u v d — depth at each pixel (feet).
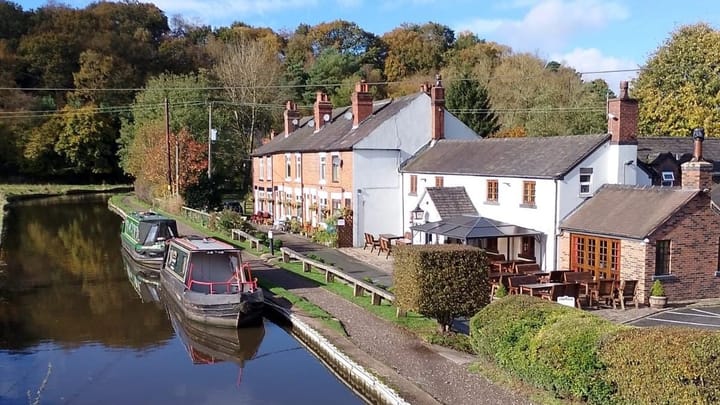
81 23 268.21
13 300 71.77
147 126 182.50
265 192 154.92
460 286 49.06
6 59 243.81
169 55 268.82
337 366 47.16
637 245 65.72
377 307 61.16
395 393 37.93
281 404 41.55
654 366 29.14
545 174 76.79
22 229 133.59
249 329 60.08
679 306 65.31
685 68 156.15
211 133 152.05
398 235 108.68
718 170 112.57
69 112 243.19
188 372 48.26
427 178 100.89
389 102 120.78
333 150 110.83
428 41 270.67
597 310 63.10
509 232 77.56
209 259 68.54
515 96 193.88
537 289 62.59
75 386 45.01
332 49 259.60
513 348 38.65
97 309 68.18
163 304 70.85
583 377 33.19
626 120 77.61
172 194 148.97
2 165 244.42
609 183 78.07
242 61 213.25
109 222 146.72
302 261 84.53
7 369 48.55
